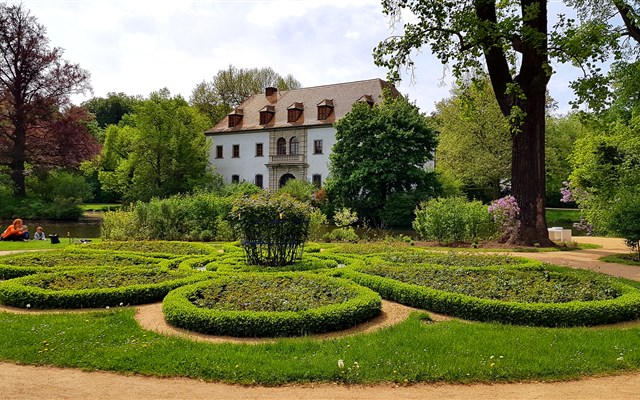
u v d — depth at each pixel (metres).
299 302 6.72
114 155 50.62
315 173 42.81
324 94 45.69
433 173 33.41
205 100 58.22
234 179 48.25
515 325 6.54
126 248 13.26
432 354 5.26
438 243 17.77
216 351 5.27
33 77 37.28
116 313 6.91
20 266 9.67
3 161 36.59
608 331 6.17
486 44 15.48
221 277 8.30
